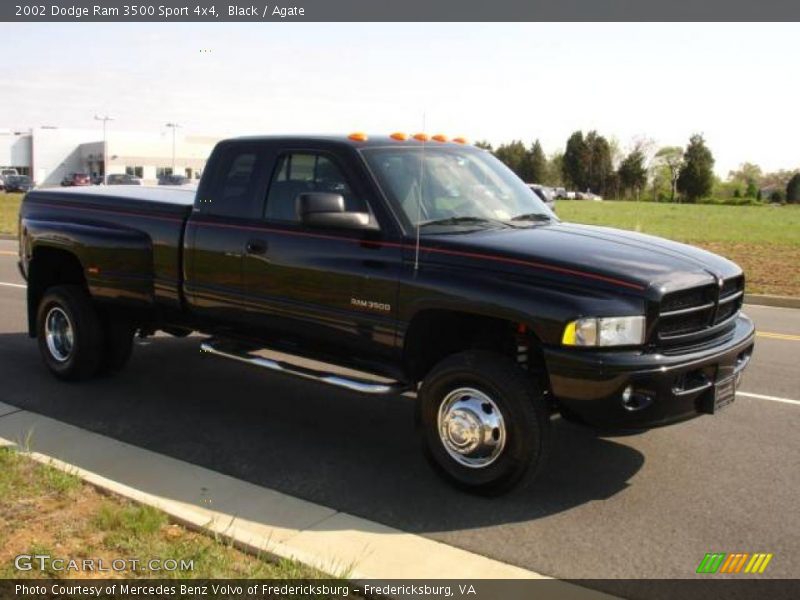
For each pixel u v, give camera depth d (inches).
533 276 180.4
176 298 249.8
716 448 224.4
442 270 191.0
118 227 262.2
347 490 193.8
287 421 245.9
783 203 3661.4
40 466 187.6
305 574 141.8
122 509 165.2
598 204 2987.2
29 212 291.6
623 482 199.5
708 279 186.1
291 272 218.1
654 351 175.5
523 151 4286.4
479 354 186.5
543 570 155.6
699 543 167.8
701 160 3710.6
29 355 323.0
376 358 209.9
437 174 219.9
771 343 373.4
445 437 192.7
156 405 258.8
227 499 185.3
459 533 170.9
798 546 167.0
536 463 180.5
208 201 240.5
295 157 223.1
